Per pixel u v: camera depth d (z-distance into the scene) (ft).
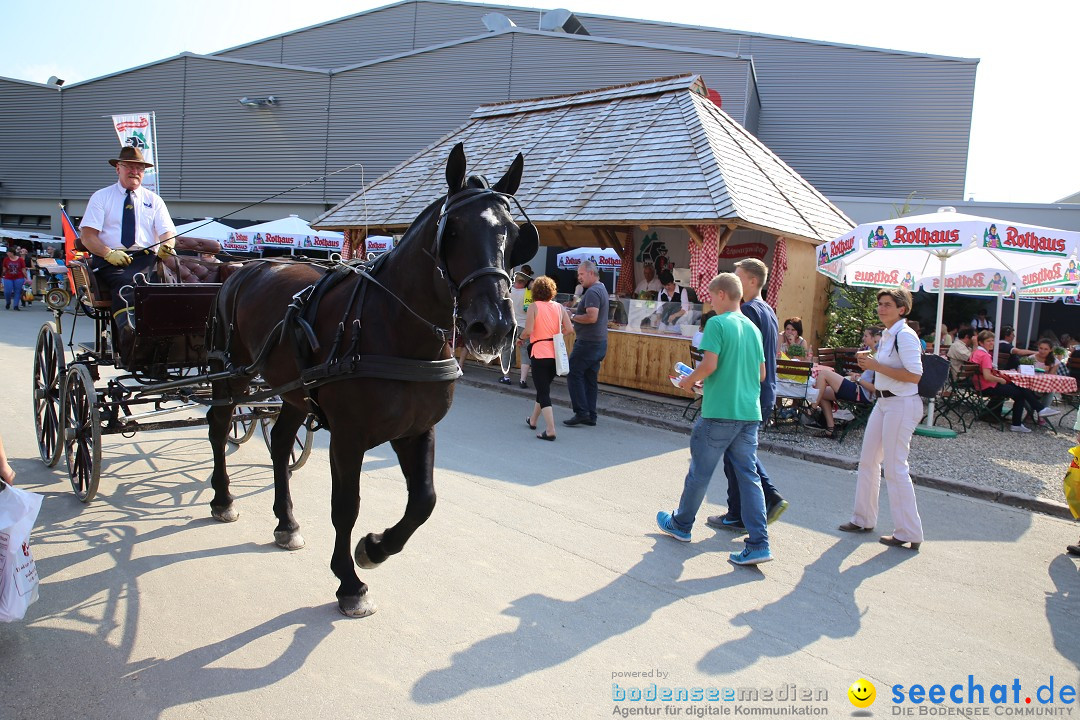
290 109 85.61
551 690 10.47
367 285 12.08
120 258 17.13
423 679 10.53
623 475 22.20
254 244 60.54
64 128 98.84
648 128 41.37
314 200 85.15
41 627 11.38
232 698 9.82
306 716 9.52
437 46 79.36
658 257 49.55
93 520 15.90
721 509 19.35
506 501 18.89
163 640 11.20
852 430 30.04
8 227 103.55
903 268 37.93
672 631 12.49
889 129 79.36
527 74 76.79
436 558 14.92
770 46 82.74
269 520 16.47
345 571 12.35
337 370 11.44
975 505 21.34
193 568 13.78
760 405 17.42
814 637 12.59
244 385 15.92
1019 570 16.25
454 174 10.77
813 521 18.95
